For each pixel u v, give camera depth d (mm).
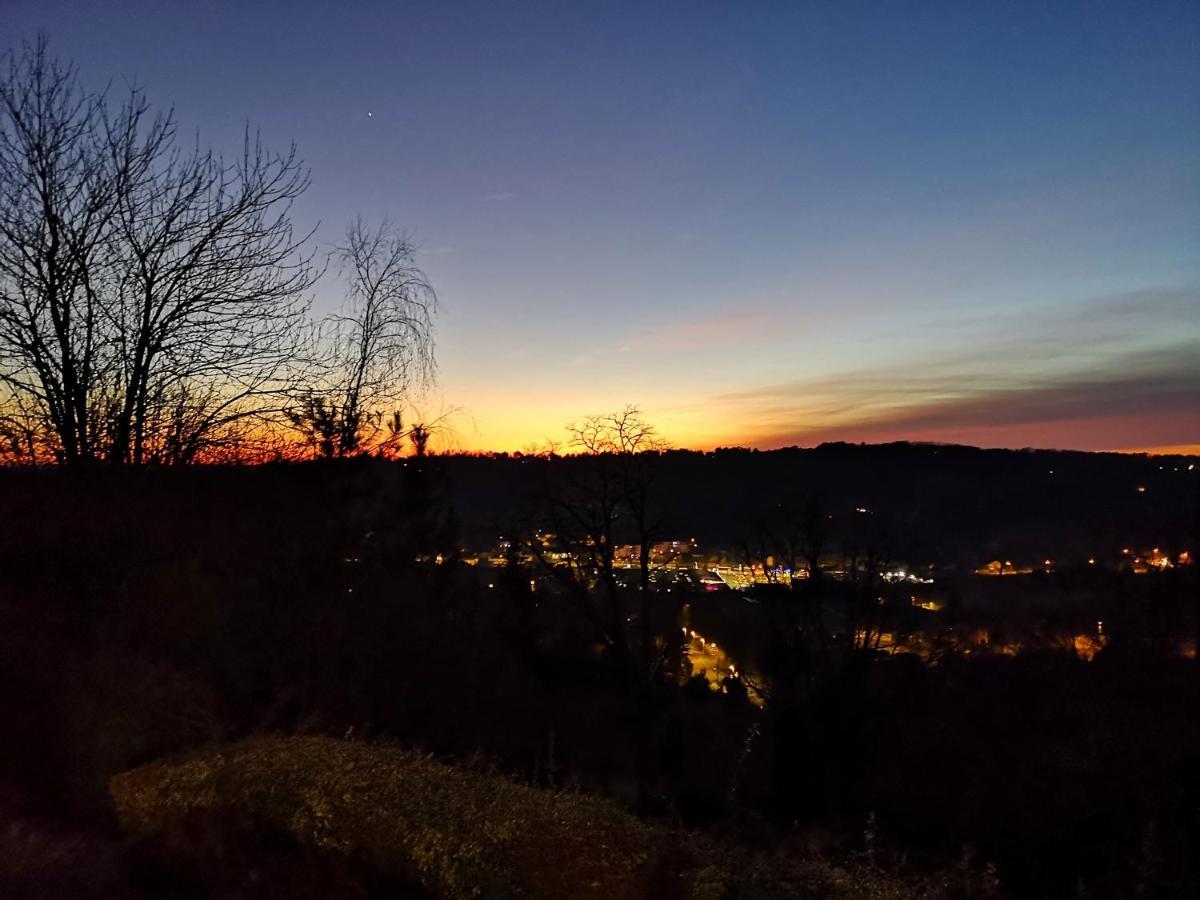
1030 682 12727
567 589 12727
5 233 8727
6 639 6438
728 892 3947
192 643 7266
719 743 10320
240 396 9586
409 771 4883
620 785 8586
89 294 9070
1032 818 7898
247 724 6805
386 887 4262
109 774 5500
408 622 7938
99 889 4363
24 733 5633
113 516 7809
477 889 4023
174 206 9414
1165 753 9430
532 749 8609
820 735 8875
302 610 7660
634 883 3949
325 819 4504
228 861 4477
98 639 6824
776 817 7934
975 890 4867
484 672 8836
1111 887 6395
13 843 4543
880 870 4430
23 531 7445
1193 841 6934
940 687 12062
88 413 8977
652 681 12312
